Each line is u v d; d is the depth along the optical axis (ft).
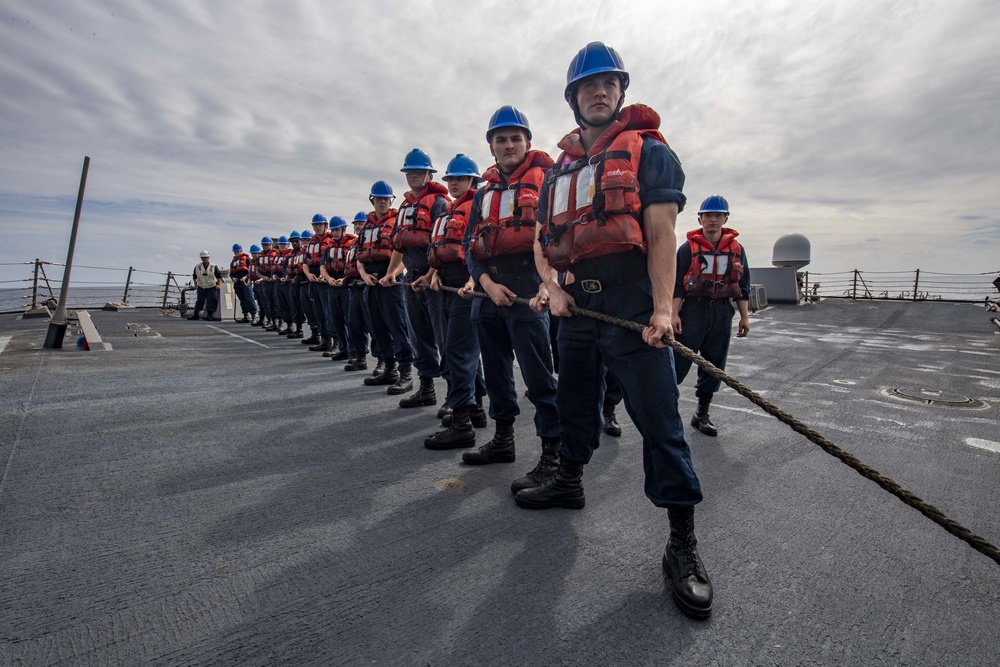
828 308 51.11
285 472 10.23
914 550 7.50
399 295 17.81
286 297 35.99
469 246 10.98
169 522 8.04
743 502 9.11
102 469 10.13
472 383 12.32
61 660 5.10
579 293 7.68
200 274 50.11
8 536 7.50
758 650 5.43
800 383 19.51
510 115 10.36
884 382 19.62
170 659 5.15
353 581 6.56
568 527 8.14
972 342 30.22
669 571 6.50
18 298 50.42
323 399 16.58
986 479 10.14
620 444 12.61
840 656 5.35
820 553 7.41
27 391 16.46
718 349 13.75
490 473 10.44
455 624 5.77
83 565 6.79
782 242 58.80
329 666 5.11
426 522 8.22
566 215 7.30
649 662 5.24
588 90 7.32
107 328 38.04
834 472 10.57
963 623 5.89
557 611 6.04
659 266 6.52
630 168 6.72
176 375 19.93
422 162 15.65
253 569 6.78
